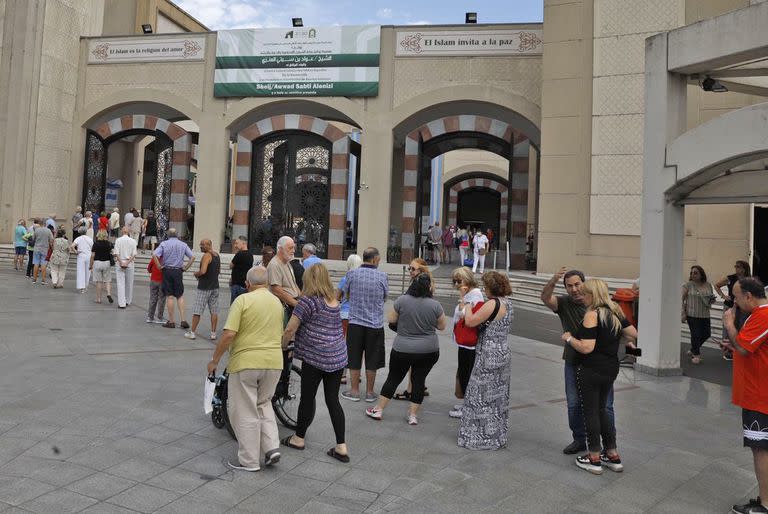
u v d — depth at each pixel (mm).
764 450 4484
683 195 8961
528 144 20375
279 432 6004
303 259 8984
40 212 22781
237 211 22375
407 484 4863
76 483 4504
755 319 4512
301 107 22812
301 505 4398
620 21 16719
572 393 5715
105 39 23719
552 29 17562
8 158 21969
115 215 22516
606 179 16875
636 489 4957
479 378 5766
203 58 22766
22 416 5863
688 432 6438
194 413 6277
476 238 19625
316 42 21641
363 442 5773
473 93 20516
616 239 16781
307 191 22359
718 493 4922
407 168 21234
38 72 22516
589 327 5281
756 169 8336
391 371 6441
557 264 17391
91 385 7062
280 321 5234
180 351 9172
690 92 15734
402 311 6383
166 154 23766
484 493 4762
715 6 15852
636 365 9344
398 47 21188
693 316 10000
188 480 4691
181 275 11195
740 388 4648
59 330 10195
